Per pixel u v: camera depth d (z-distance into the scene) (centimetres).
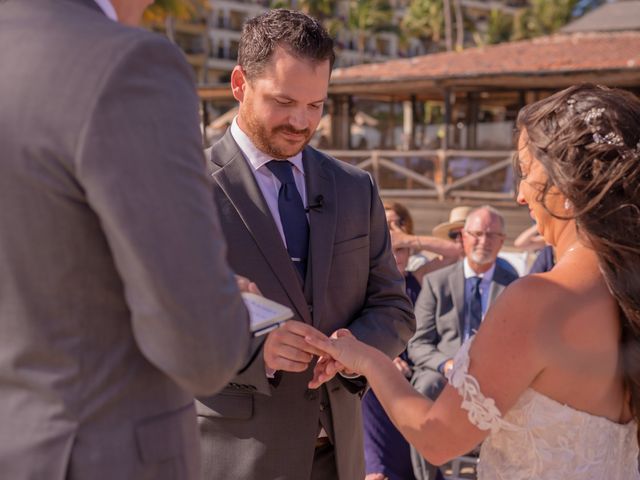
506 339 166
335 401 254
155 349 135
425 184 1617
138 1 164
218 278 136
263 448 244
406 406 185
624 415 178
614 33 1962
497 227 497
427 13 6056
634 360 169
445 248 532
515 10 7681
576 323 166
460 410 172
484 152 1558
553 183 170
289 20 240
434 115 3956
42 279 136
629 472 183
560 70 1465
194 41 6244
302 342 221
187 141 138
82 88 132
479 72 1515
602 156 166
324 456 262
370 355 202
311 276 250
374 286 271
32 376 138
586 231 167
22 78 135
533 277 170
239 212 244
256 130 246
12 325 138
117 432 142
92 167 129
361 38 6119
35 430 138
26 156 132
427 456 180
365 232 264
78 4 148
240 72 252
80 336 139
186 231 133
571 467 169
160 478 147
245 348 144
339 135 1873
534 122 176
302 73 236
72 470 138
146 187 131
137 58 135
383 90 1755
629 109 170
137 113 133
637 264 165
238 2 6462
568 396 168
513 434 171
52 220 134
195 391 140
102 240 137
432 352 491
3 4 147
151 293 130
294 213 254
